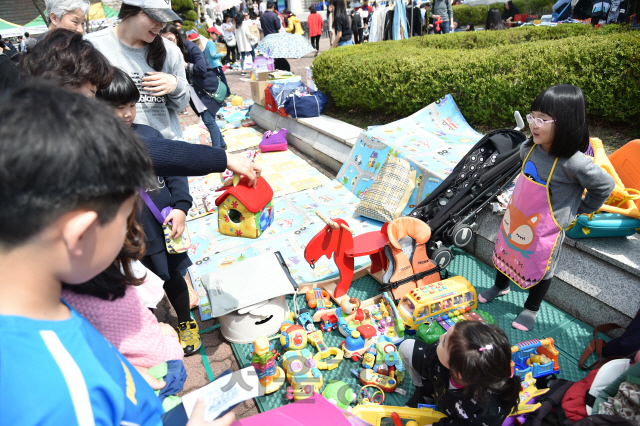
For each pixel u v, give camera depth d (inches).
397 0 365.7
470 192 122.6
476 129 187.8
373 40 398.6
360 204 159.6
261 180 103.3
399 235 115.1
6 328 24.4
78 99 25.7
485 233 134.2
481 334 67.2
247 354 105.1
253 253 145.5
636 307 97.3
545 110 84.4
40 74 62.3
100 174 24.3
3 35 582.9
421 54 215.2
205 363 104.4
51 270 25.9
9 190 22.5
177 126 121.0
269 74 313.0
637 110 143.5
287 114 259.6
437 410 80.7
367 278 133.4
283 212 172.7
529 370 87.8
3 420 23.0
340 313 110.5
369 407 81.1
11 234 23.7
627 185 111.7
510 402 72.2
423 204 129.0
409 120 187.5
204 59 219.6
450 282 111.3
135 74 104.0
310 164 226.2
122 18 97.6
